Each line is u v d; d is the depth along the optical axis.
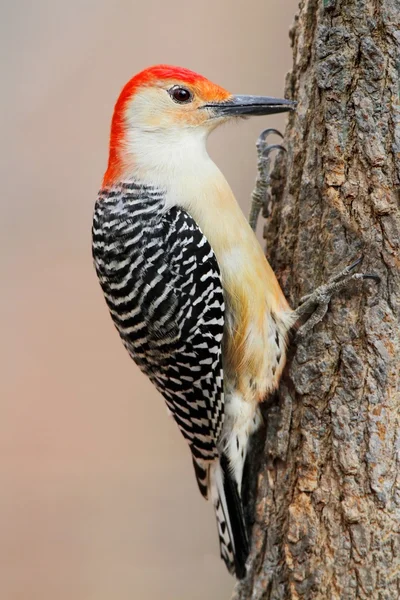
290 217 9.10
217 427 9.34
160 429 15.56
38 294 16.36
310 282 8.77
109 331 16.30
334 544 8.28
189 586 13.33
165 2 16.72
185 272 9.02
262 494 9.02
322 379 8.53
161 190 9.30
